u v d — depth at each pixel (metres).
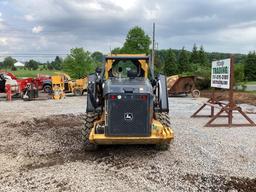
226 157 6.52
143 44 44.94
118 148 7.24
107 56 7.55
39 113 13.57
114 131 6.18
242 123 10.62
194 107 15.72
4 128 9.96
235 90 30.25
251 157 6.52
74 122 10.98
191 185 5.01
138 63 7.66
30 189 4.88
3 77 23.53
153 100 6.82
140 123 6.18
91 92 7.06
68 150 7.18
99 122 6.78
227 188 4.88
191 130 9.36
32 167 5.99
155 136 6.23
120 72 7.62
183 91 24.02
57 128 9.84
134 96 6.14
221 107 10.47
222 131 9.29
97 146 7.06
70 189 4.88
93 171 5.70
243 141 7.95
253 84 48.41
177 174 5.51
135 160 6.37
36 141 8.09
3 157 6.68
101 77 7.32
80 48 43.25
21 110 14.78
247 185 5.01
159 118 7.11
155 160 6.34
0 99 22.00
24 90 22.20
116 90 6.17
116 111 6.16
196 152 6.87
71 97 23.23
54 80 21.92
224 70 10.80
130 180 5.25
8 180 5.27
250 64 60.84
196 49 67.88
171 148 7.20
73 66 42.91
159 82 7.25
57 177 5.39
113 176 5.45
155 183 5.11
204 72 28.98
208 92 26.19
